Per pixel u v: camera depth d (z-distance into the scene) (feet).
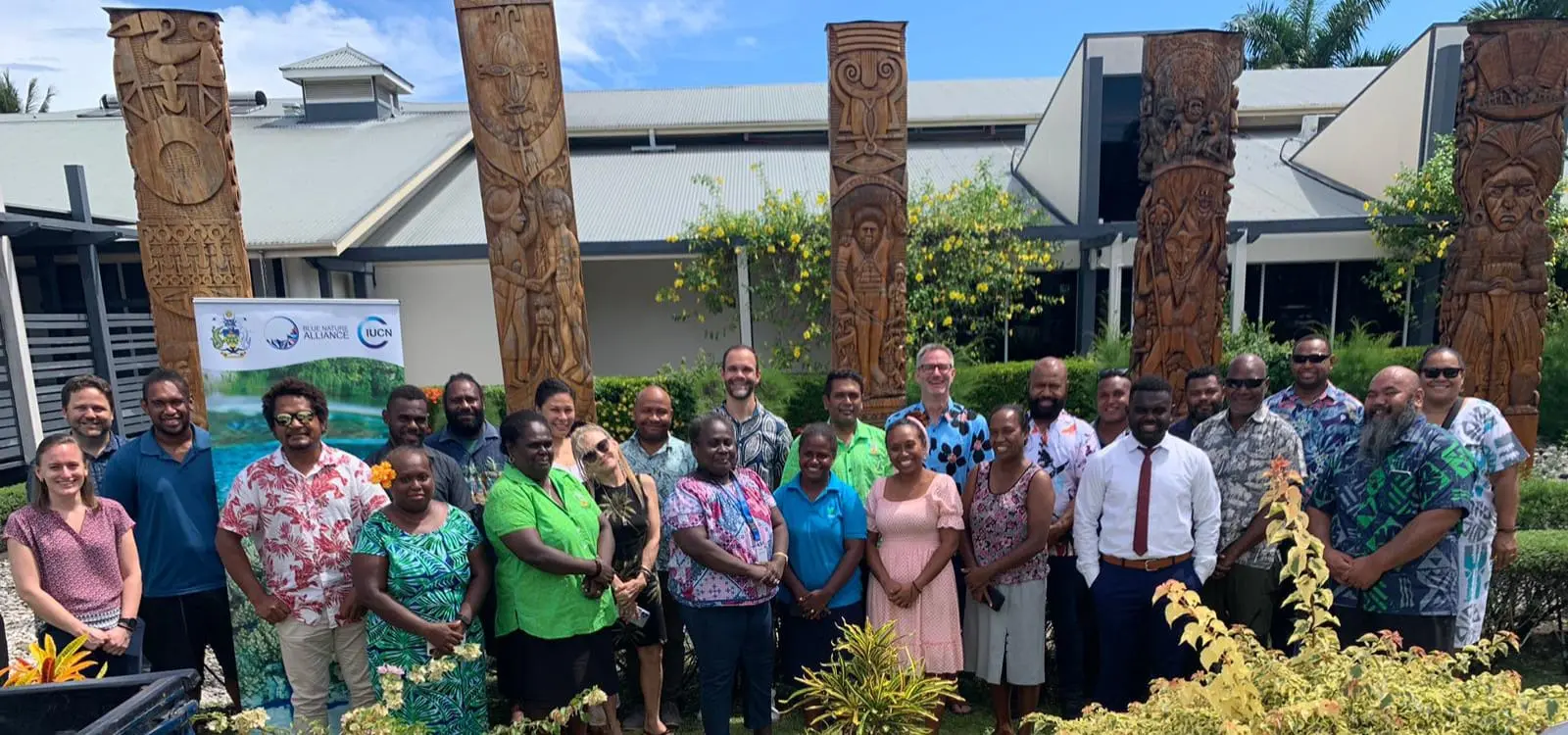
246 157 38.65
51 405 26.32
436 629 8.71
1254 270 36.37
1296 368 11.96
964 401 29.01
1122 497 9.82
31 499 9.55
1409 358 27.25
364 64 44.01
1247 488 10.39
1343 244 35.14
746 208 37.52
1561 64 15.24
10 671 7.93
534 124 13.51
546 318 13.92
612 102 52.08
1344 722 6.00
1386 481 9.02
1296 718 6.04
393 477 8.91
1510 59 15.31
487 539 9.71
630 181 42.01
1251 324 31.42
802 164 44.04
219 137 13.73
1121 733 6.55
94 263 27.45
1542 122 15.46
